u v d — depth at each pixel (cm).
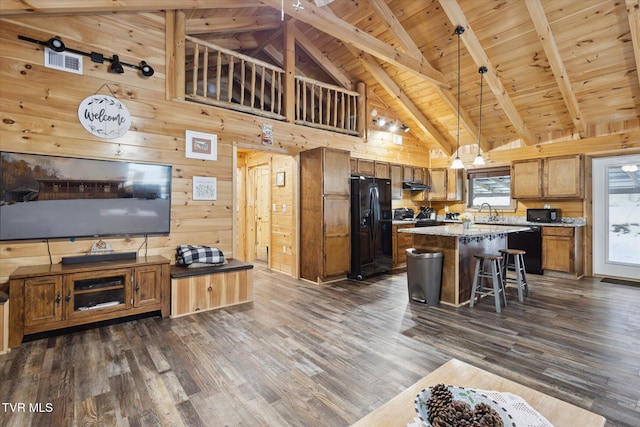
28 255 307
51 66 315
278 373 229
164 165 377
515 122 550
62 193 319
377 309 369
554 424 108
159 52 376
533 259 557
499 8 396
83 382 216
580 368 238
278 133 481
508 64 466
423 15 441
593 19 375
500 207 664
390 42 494
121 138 353
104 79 342
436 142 703
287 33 487
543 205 604
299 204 516
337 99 571
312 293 434
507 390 129
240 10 436
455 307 377
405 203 738
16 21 301
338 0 455
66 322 288
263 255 705
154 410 188
